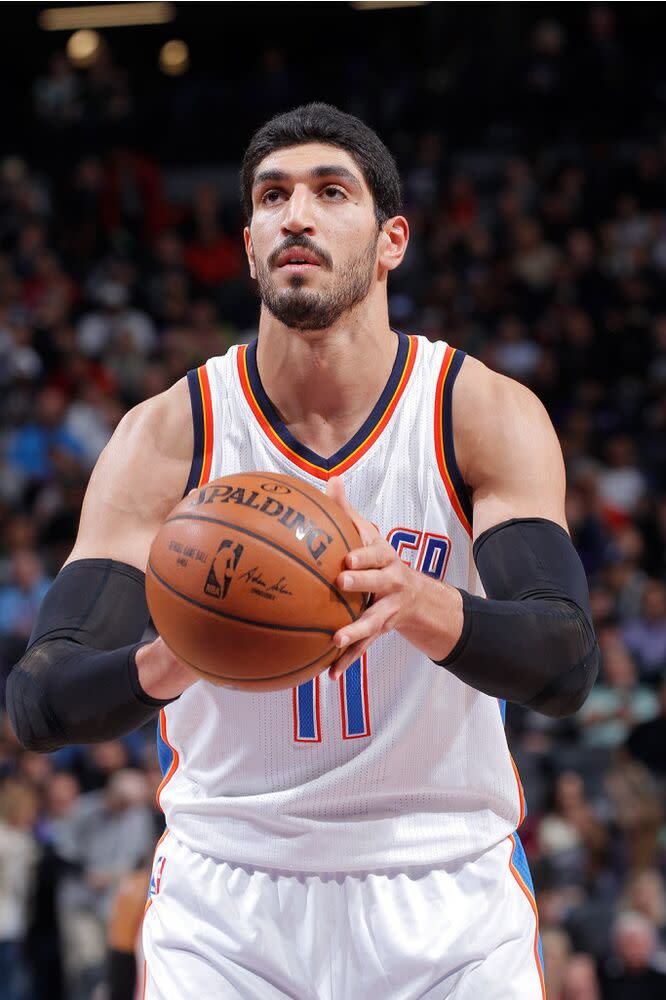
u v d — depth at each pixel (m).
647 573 12.30
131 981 5.91
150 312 16.55
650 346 15.02
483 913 3.13
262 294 3.09
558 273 16.02
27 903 8.92
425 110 19.47
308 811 3.14
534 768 9.84
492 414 3.12
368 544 2.63
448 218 17.45
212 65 23.30
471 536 3.16
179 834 3.30
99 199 18.23
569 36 19.97
